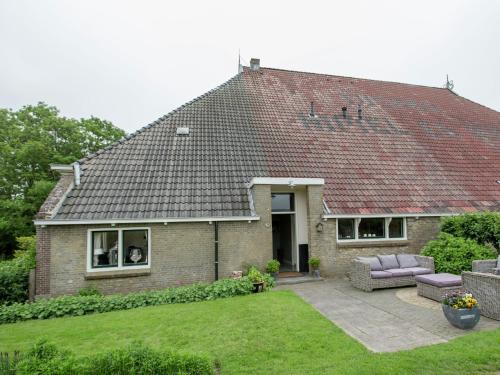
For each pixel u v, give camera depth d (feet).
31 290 37.32
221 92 62.28
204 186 44.32
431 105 73.67
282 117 58.95
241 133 53.78
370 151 55.57
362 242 45.83
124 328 25.23
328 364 18.34
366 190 48.52
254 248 42.09
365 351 20.01
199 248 40.73
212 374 16.57
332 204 45.52
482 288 26.61
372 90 73.46
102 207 39.06
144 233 39.91
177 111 56.49
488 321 25.29
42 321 28.96
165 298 33.35
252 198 43.78
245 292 35.22
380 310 28.99
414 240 47.60
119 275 37.96
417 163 55.62
